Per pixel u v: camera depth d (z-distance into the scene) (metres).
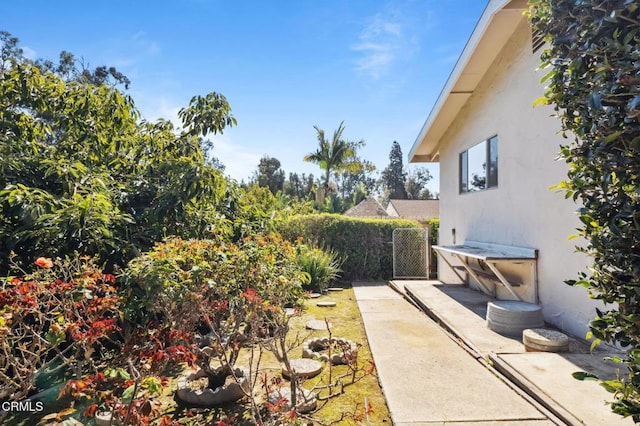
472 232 8.55
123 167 6.09
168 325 3.15
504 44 6.89
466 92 8.45
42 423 3.23
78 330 2.52
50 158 5.15
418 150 11.75
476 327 5.67
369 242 11.91
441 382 3.91
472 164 8.54
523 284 6.30
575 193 2.07
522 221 6.41
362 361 4.61
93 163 5.79
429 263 12.83
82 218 4.01
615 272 1.80
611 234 1.82
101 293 3.38
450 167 10.02
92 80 18.33
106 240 4.35
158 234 5.24
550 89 2.23
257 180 44.94
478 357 4.57
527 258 5.97
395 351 4.90
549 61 2.30
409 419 3.18
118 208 5.07
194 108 6.61
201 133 6.63
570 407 3.13
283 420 2.79
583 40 1.96
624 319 1.72
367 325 6.23
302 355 4.90
